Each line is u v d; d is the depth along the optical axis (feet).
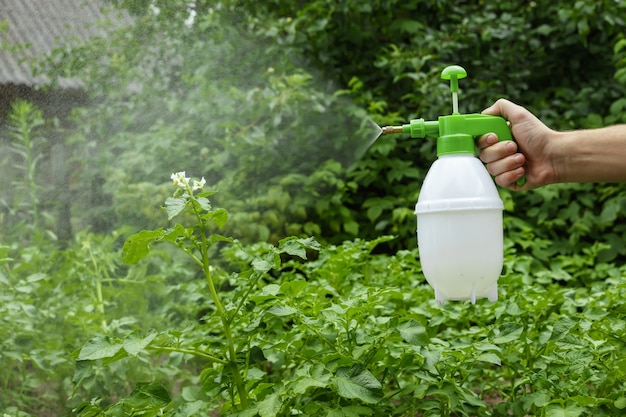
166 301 10.69
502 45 18.56
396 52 17.22
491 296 5.60
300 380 5.09
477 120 5.74
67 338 8.48
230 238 5.62
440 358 5.78
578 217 15.97
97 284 9.09
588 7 17.24
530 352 6.97
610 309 7.21
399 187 16.72
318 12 17.67
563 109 18.19
